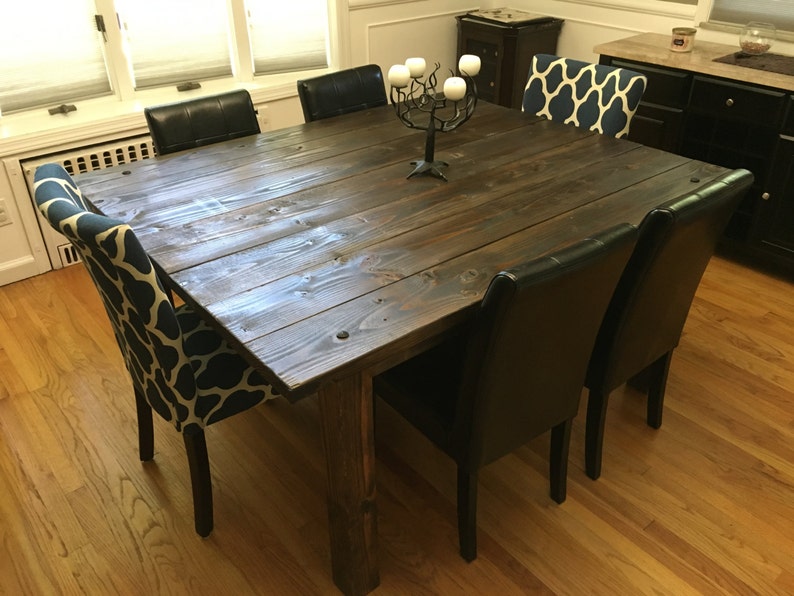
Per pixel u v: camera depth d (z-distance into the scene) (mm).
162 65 3332
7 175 2789
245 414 2250
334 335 1302
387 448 2107
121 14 3096
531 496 1933
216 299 1415
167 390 1570
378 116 2607
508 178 2014
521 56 3932
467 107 2053
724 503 1899
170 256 1585
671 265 1622
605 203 1845
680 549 1764
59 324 2682
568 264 1306
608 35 3854
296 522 1854
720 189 1576
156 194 1921
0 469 2010
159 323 1438
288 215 1790
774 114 2725
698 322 2688
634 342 1767
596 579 1688
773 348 2535
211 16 3369
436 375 1710
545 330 1412
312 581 1692
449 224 1733
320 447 2115
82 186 1975
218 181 2010
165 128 2303
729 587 1662
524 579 1689
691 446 2100
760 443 2109
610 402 2285
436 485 1973
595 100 2582
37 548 1770
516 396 1515
